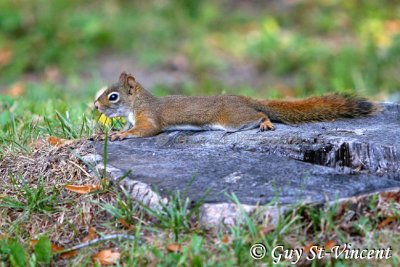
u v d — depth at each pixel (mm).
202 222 8039
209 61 21750
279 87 19422
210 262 7469
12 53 22125
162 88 18594
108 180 8805
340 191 8203
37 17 23875
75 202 8750
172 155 9375
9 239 8227
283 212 7906
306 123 10148
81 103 12992
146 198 8391
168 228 8039
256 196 8133
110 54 22625
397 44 20922
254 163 8992
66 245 8281
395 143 8977
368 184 8375
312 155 9172
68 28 23297
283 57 21625
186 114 10055
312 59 21266
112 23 24094
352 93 10562
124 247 7996
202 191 8273
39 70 21656
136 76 21094
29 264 7852
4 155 9750
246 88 18156
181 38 23766
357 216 8062
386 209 8078
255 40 23062
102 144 9828
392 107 11008
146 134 10086
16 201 8789
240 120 9844
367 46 20969
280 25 24938
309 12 25484
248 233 7809
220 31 24547
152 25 24141
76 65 21500
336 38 23641
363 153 9000
